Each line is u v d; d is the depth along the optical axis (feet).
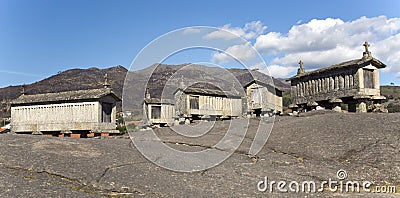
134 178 22.36
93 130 65.98
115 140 36.65
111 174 22.66
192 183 22.52
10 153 25.49
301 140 33.71
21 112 72.33
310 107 67.31
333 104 61.72
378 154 28.73
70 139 33.50
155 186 21.35
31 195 18.39
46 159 24.39
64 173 22.11
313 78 66.64
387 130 33.19
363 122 36.63
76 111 68.03
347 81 59.31
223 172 25.34
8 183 19.86
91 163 24.44
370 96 58.23
